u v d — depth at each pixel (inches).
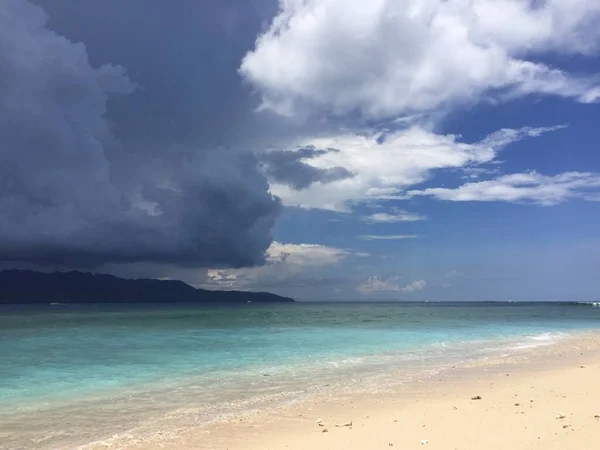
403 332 1716.3
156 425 480.4
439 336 1530.5
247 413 525.3
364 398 590.6
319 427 452.4
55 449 409.1
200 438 428.5
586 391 553.3
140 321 2662.4
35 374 809.5
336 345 1246.9
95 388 685.9
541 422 407.5
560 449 324.5
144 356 1039.0
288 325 2229.3
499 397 551.2
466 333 1659.7
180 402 589.0
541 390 580.1
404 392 621.3
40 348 1220.5
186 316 3420.3
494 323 2356.1
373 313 4271.7
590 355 974.4
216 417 509.7
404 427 426.3
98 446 413.4
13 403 592.1
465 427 410.0
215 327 2095.2
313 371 816.9
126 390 669.3
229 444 406.3
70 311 4677.7
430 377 737.0
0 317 3189.0
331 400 583.8
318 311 5078.7
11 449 410.9
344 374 781.9
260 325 2240.4
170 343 1333.7
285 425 467.5
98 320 2765.7
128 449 402.9
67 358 1011.9
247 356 1024.2
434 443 364.2
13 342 1397.6
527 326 2085.4
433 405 528.1
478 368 821.9
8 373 820.6
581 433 359.3
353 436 404.5
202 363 924.6
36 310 5123.0
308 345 1254.9
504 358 954.1
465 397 569.0
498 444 348.8
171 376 780.0
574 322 2449.6
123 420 503.5
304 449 373.4
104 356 1042.7
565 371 743.1
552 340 1363.2
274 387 677.9
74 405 577.9
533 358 944.9
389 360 946.1
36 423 494.9
